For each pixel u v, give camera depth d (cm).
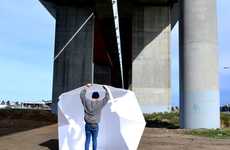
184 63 2377
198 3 2347
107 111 1077
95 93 1013
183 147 1401
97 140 1062
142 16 4744
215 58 2347
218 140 1716
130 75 7719
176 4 4728
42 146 1321
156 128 2480
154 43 4675
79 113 1078
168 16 4719
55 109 4481
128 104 1076
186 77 2355
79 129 1069
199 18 2338
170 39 4691
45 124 2773
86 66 4594
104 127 1070
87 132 984
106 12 5200
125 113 1068
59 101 1084
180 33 2464
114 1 3117
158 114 3934
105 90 1037
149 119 3397
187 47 2361
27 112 3822
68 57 4606
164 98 4553
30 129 2236
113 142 1061
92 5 4662
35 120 3238
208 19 2336
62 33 4656
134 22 4741
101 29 5934
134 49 4691
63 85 4556
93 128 977
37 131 2077
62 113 1071
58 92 4534
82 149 1053
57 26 4669
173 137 1834
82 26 4512
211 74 2317
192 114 2316
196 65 2322
